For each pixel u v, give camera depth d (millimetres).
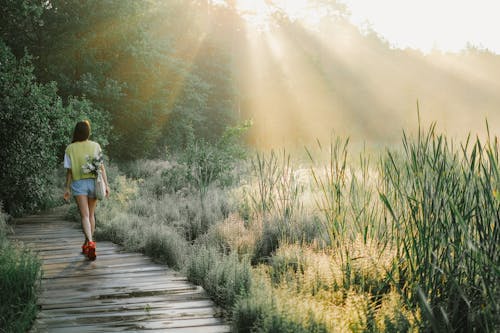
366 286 4723
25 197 10703
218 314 4535
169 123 27312
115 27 21609
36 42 20484
